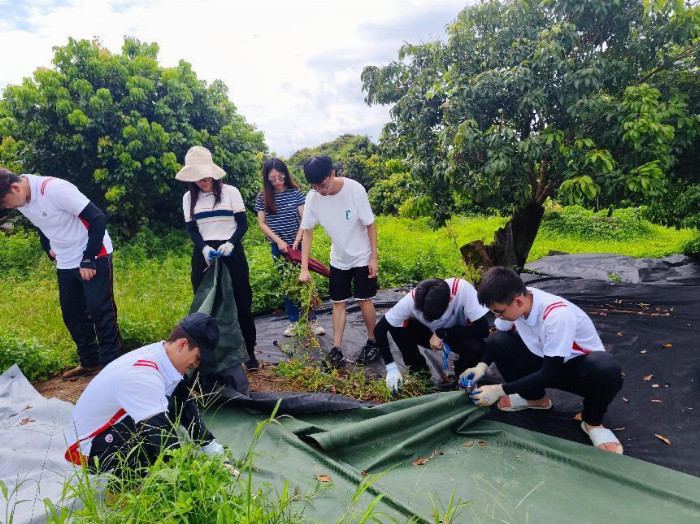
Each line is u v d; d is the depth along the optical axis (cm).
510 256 746
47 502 204
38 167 969
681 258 909
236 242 417
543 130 615
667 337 468
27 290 680
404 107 716
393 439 308
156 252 998
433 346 390
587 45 628
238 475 217
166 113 1025
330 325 567
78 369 452
